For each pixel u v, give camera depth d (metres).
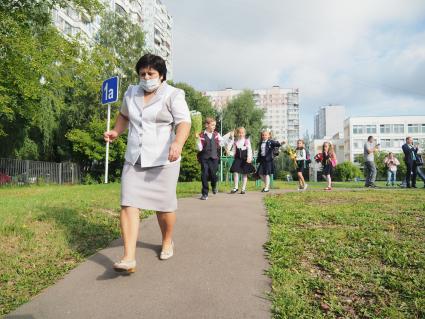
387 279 3.69
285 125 126.75
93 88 20.80
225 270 4.00
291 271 3.96
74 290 3.61
